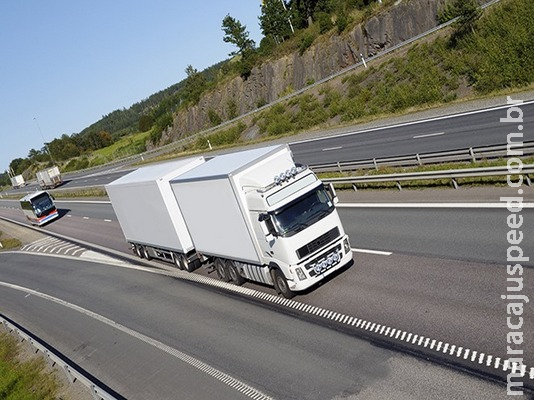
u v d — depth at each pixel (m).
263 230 14.53
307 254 14.36
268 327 14.22
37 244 45.69
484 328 10.23
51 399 14.70
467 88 37.00
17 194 103.75
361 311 12.96
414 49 46.28
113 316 20.50
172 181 19.09
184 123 97.88
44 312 24.86
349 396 9.79
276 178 14.62
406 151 26.95
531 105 26.94
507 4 39.03
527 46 33.50
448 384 9.03
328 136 42.28
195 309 17.81
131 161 86.56
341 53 63.41
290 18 82.44
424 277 13.46
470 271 12.81
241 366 12.69
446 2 48.34
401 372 9.91
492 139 22.98
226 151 56.56
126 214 25.19
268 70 77.62
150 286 22.67
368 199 22.97
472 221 15.94
